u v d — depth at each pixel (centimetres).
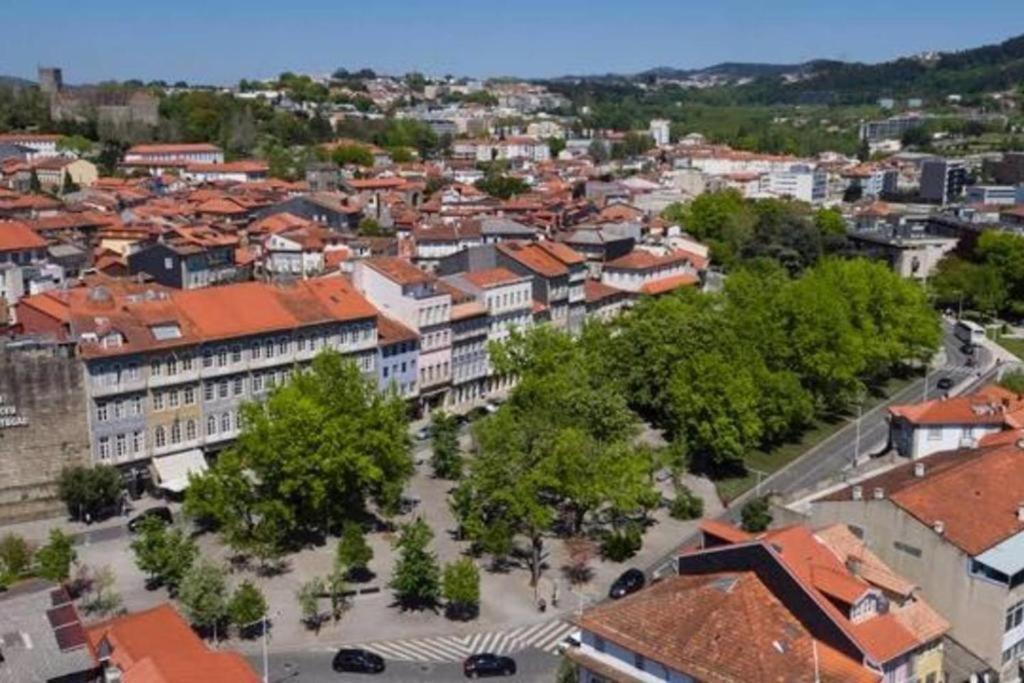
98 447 14762
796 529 10000
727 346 17512
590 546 13825
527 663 10931
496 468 13075
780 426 17412
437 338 19038
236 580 12706
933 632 9231
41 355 14275
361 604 12250
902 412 16750
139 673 8175
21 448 14275
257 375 16300
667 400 17138
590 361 17762
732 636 8556
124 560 13162
